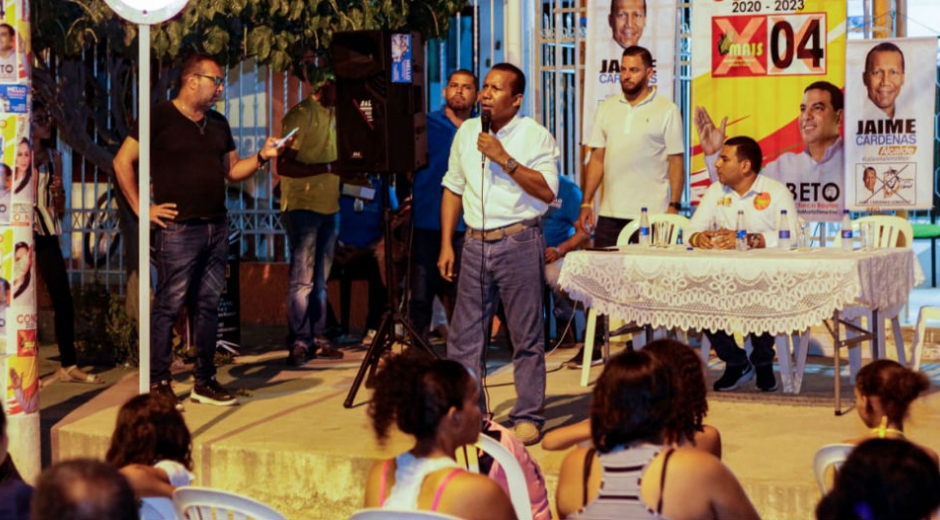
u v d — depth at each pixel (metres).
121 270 11.12
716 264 6.91
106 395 7.98
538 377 6.37
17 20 6.30
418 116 7.46
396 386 3.51
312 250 8.99
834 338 6.86
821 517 2.86
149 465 4.13
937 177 12.11
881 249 7.57
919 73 8.96
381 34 7.26
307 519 6.21
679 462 3.31
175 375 8.60
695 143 9.52
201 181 7.25
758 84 9.31
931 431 6.39
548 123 10.23
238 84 11.23
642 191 8.34
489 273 6.37
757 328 6.86
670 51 9.49
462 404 3.51
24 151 6.38
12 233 6.38
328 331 10.17
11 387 6.41
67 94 8.98
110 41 8.35
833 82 9.14
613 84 9.60
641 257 7.12
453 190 6.64
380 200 9.99
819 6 9.12
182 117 7.26
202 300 7.41
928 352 9.00
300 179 8.91
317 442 6.41
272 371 8.70
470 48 10.71
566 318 9.43
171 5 6.04
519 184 6.20
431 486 3.41
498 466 4.31
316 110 8.92
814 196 9.27
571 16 10.60
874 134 9.09
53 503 2.65
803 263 6.71
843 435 6.40
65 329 8.48
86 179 11.45
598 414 3.42
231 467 6.35
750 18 9.29
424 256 8.49
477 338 6.45
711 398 7.45
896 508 2.76
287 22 8.57
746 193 7.79
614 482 3.36
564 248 8.89
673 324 7.07
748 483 5.47
